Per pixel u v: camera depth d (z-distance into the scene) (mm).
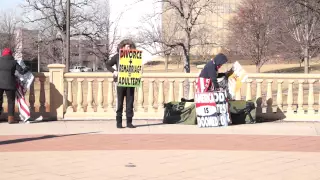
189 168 6770
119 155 7727
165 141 9109
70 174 6375
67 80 11914
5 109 13008
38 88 12117
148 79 12016
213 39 36875
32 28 35250
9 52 10953
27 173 6426
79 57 38594
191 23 23344
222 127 10781
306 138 9547
